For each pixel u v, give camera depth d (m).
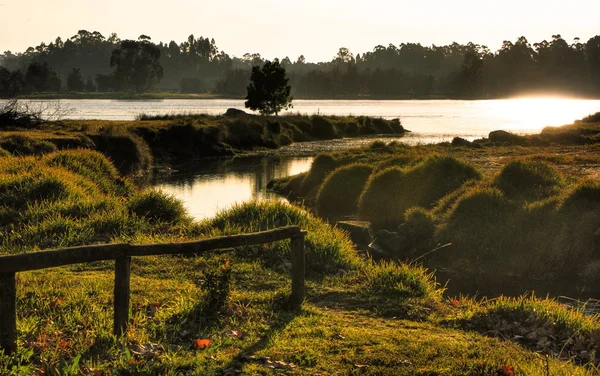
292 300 8.04
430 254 16.19
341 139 63.91
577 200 15.82
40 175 16.27
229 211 13.34
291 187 30.39
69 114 83.06
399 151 36.84
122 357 5.79
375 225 20.83
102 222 12.98
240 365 5.71
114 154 37.56
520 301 8.26
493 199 16.80
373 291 8.99
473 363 5.80
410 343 6.44
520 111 123.62
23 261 5.59
